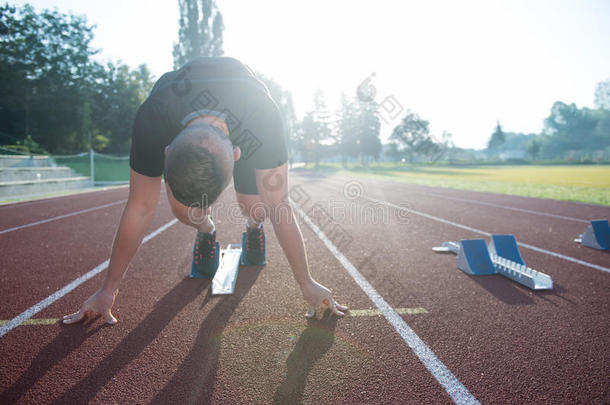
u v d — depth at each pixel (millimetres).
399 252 3826
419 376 1576
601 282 2891
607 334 1979
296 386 1498
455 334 1966
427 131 39938
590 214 6914
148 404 1385
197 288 2646
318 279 2891
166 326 2027
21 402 1391
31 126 29344
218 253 2967
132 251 1848
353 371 1607
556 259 3625
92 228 5320
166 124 1489
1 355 1716
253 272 3027
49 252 3793
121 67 35906
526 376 1583
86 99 30875
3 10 27750
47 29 29500
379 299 2469
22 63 28062
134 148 1561
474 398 1433
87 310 2029
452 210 7375
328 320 2125
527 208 7773
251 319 2125
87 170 21109
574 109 88188
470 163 59656
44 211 7324
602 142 84250
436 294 2578
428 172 33250
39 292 2576
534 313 2260
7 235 4766
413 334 1962
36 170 13438
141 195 1696
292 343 1851
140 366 1636
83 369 1610
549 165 57188
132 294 2518
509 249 3344
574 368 1649
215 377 1559
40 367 1621
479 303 2414
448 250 3852
